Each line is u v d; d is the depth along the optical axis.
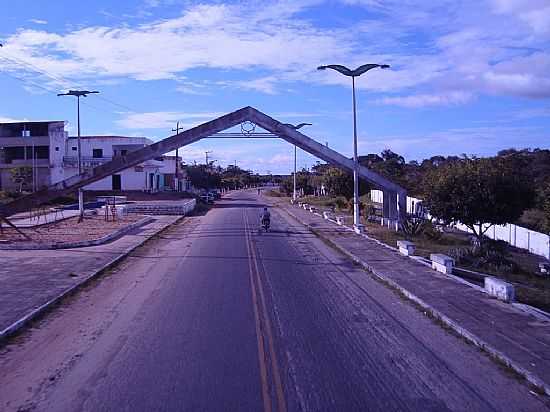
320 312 12.62
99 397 7.43
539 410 7.00
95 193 73.88
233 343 9.99
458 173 25.91
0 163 75.81
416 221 32.34
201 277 17.47
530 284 18.39
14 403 7.28
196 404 7.14
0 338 10.23
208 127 33.66
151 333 10.73
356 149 34.78
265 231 34.59
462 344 10.04
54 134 75.88
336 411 6.93
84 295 14.66
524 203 25.48
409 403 7.20
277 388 7.72
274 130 34.09
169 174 98.62
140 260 21.53
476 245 24.58
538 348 9.41
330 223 40.19
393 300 14.05
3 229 30.27
